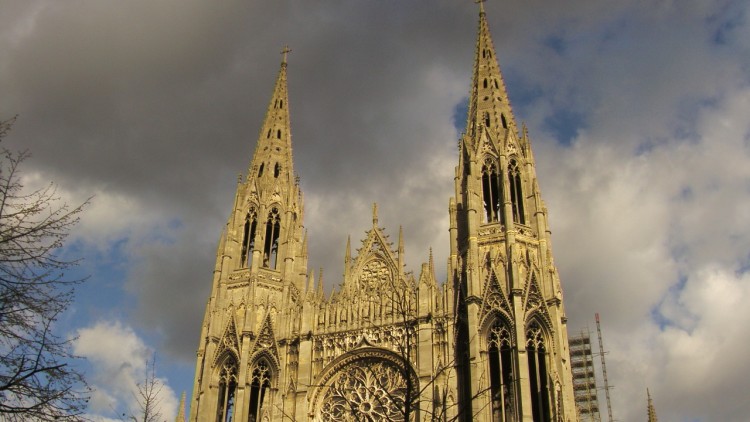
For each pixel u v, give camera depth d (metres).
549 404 71.12
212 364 83.44
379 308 83.81
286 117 111.00
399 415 76.06
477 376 73.19
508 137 91.19
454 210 87.94
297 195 101.31
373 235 90.62
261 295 88.69
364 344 81.44
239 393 80.19
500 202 85.69
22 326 28.45
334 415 79.19
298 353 83.38
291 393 81.25
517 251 80.56
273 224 98.19
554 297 77.38
